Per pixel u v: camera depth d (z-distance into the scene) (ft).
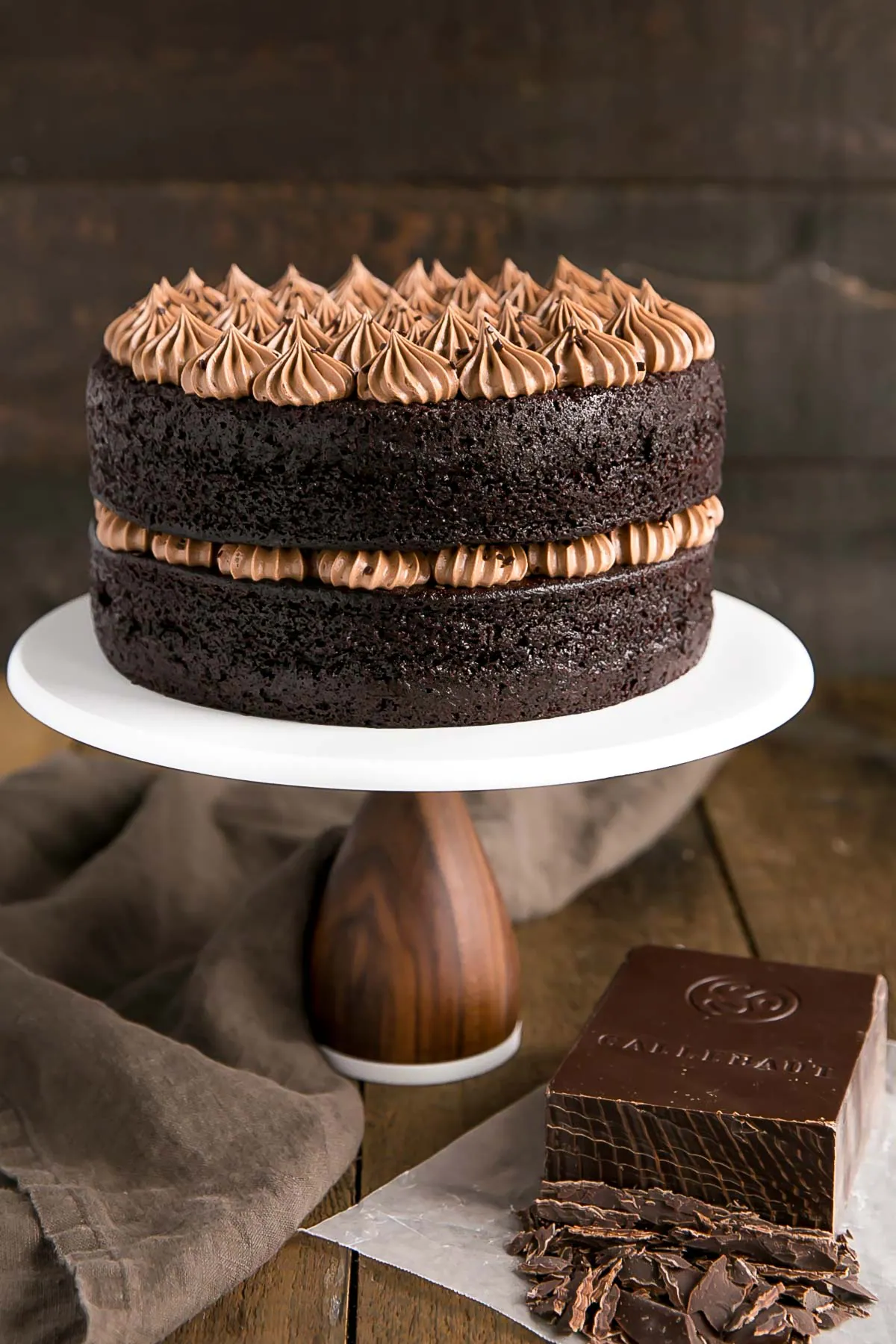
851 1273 2.96
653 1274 2.96
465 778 2.97
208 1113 3.10
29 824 3.74
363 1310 2.95
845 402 4.75
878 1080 3.25
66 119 4.52
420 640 3.07
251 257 4.60
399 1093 3.33
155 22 4.48
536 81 4.53
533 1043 3.44
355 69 4.51
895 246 4.62
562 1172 3.06
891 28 4.51
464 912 3.34
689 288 4.64
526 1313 2.93
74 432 4.72
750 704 3.15
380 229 4.60
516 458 3.04
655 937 3.71
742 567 4.89
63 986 3.25
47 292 4.61
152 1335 2.90
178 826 3.70
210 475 3.07
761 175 4.58
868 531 4.86
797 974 3.27
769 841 4.03
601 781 3.95
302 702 3.10
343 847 3.40
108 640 3.25
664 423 3.13
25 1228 2.98
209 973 3.37
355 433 3.02
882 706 4.69
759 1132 2.98
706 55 4.52
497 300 3.38
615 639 3.14
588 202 4.59
